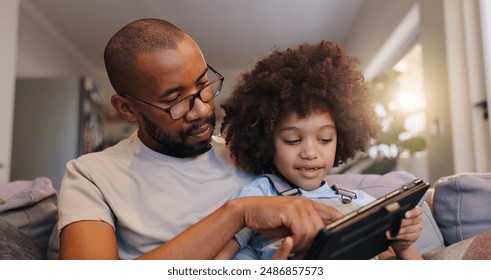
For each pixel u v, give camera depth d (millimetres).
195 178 854
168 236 785
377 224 585
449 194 994
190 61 818
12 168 3225
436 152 2227
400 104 2609
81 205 769
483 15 1754
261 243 752
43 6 3549
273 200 640
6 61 2225
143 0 3389
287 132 782
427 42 2293
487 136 1815
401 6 2699
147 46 811
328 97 789
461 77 1959
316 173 792
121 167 854
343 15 3857
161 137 848
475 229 937
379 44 3184
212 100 890
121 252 807
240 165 888
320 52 869
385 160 2506
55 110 3285
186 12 3646
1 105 2178
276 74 819
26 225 943
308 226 598
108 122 5250
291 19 3875
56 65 4262
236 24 3943
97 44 4500
